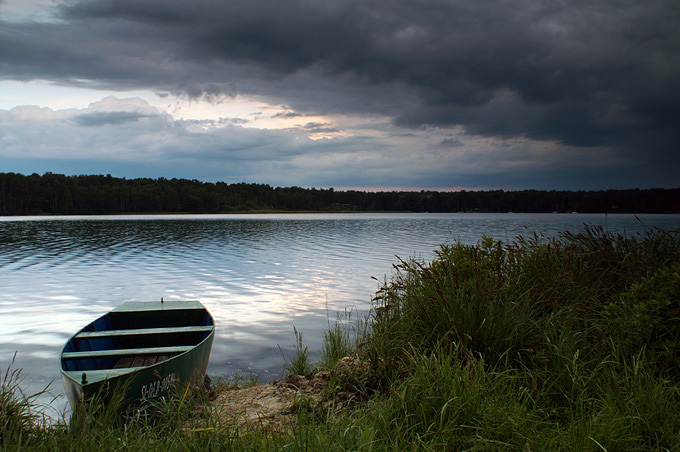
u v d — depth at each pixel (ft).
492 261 17.90
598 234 20.58
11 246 107.24
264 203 650.02
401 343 14.83
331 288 50.06
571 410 9.68
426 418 9.98
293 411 12.42
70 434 10.18
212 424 10.06
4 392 11.27
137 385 13.85
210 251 94.89
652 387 10.32
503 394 10.89
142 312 23.94
